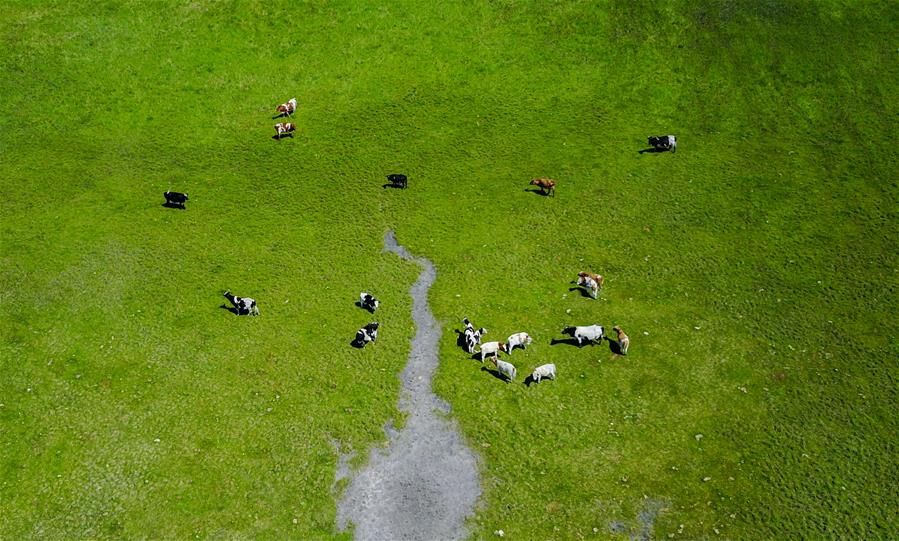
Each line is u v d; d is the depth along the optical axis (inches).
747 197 1737.2
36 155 1898.4
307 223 1713.8
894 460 1148.5
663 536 1059.3
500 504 1104.2
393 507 1102.4
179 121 2017.7
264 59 2199.8
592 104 2055.9
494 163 1888.5
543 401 1259.2
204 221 1712.6
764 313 1437.0
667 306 1462.8
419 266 1582.2
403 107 2064.5
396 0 2367.1
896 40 2082.9
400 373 1315.2
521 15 2298.2
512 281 1533.0
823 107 1966.0
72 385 1285.7
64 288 1507.1
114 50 2188.7
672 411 1243.8
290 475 1143.0
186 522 1075.3
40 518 1079.0
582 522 1078.4
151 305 1469.0
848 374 1296.8
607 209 1728.6
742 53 2117.4
